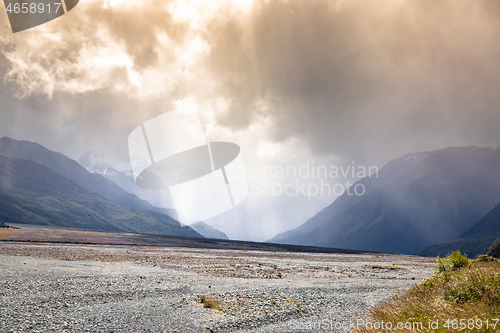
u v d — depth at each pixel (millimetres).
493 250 100688
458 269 23297
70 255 54844
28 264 37906
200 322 17281
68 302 19953
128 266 43656
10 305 17969
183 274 38625
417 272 58875
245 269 49375
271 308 21344
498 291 12977
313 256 104062
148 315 18109
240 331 16266
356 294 29500
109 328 15336
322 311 21453
